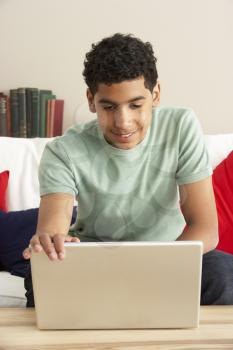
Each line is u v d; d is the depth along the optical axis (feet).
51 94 9.15
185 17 9.21
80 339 3.24
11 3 9.08
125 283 3.24
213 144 7.81
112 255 3.18
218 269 4.19
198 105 9.46
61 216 4.20
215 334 3.27
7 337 3.28
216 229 4.32
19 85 9.32
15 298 5.73
